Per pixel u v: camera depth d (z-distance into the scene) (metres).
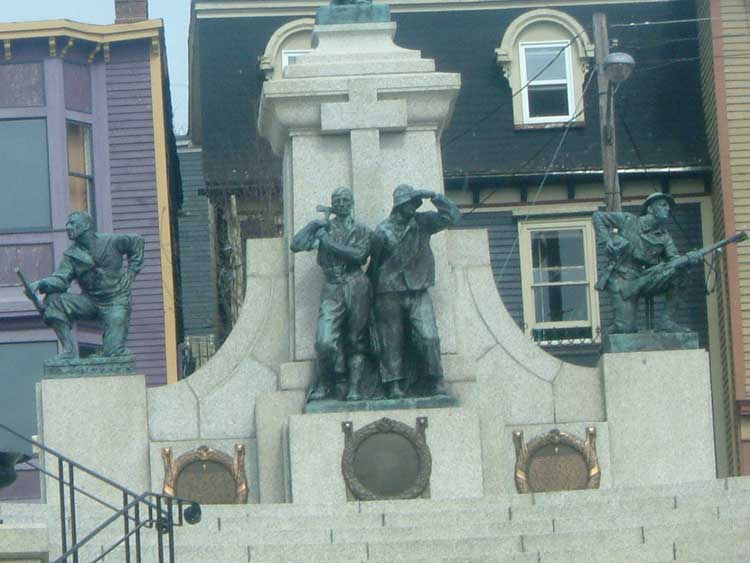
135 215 46.19
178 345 47.91
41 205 45.50
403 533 26.97
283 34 49.59
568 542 25.77
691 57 50.12
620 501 27.53
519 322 48.38
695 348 31.92
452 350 31.86
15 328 44.88
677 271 31.92
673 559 24.66
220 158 48.94
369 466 30.72
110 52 46.34
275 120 32.47
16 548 22.83
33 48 45.78
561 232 48.75
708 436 31.69
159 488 31.44
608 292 32.31
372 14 32.91
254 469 31.67
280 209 48.53
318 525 27.88
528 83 49.72
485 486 31.17
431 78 32.25
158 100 46.34
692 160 49.00
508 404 31.84
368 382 31.41
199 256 53.72
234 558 26.02
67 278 31.75
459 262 32.28
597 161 49.00
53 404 31.44
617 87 48.84
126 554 23.86
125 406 31.59
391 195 32.19
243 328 32.22
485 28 50.22
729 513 26.33
